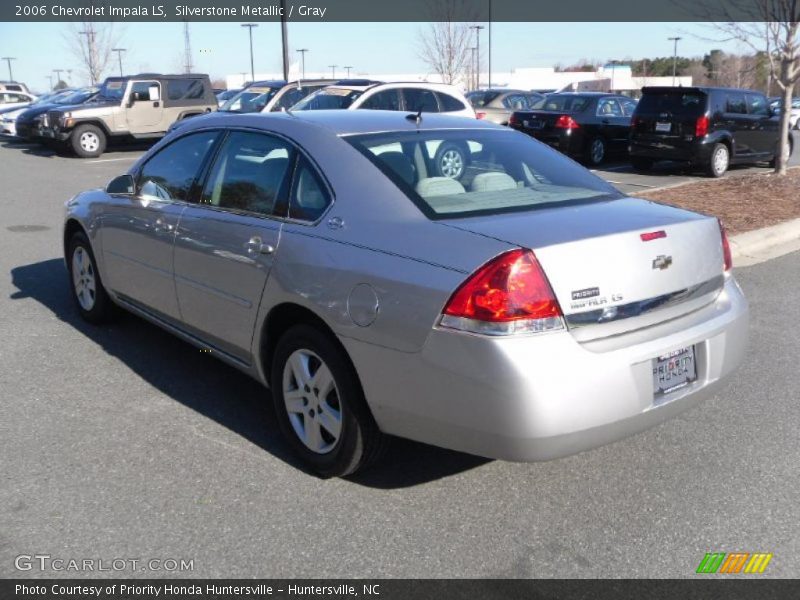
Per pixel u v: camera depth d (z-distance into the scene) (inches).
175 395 183.5
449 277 120.1
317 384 143.5
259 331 154.2
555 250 118.9
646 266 128.2
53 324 236.2
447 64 1368.1
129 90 771.4
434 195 139.5
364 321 129.2
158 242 184.7
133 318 243.0
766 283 286.8
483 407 117.3
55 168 675.4
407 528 130.0
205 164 177.6
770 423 170.7
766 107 625.0
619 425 123.3
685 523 132.3
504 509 136.1
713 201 419.2
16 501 135.6
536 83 2519.7
